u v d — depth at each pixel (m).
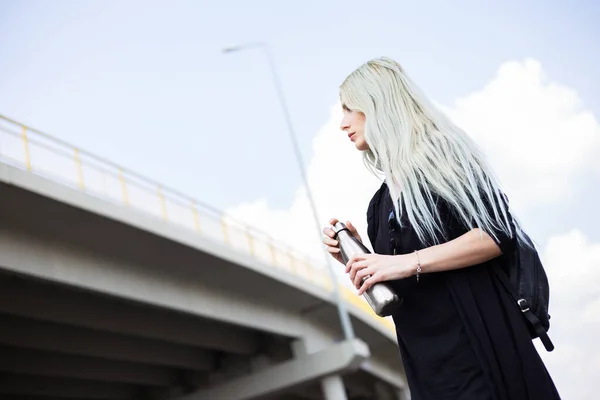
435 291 2.07
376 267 2.10
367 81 2.24
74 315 18.81
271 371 27.97
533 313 1.99
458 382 2.03
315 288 27.88
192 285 22.38
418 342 2.10
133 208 19.20
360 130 2.30
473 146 2.08
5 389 21.92
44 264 16.67
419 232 2.08
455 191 2.01
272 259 25.97
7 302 17.03
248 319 25.02
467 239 2.00
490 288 2.03
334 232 2.51
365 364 37.59
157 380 26.78
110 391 26.23
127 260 19.59
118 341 22.14
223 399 27.81
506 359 1.96
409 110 2.17
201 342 24.45
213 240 22.38
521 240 2.07
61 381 23.83
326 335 31.58
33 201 15.75
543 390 1.92
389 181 2.13
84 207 16.62
